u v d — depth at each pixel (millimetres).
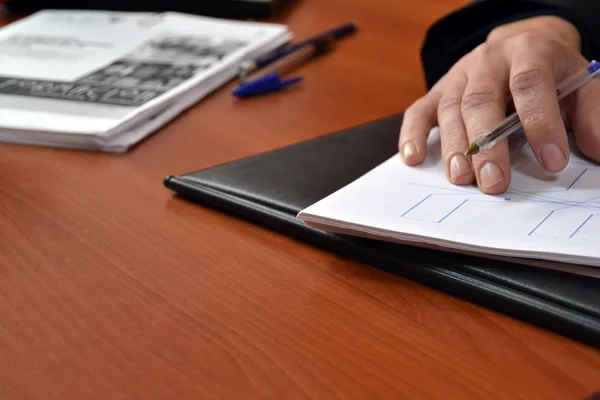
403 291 402
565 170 483
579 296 360
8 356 357
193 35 904
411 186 470
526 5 701
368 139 574
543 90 495
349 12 1060
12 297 408
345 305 390
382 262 420
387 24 998
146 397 324
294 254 447
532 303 362
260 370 339
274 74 769
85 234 479
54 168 591
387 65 834
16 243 469
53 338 370
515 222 415
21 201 531
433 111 549
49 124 631
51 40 888
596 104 505
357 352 350
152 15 998
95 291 411
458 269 395
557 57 541
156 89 725
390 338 360
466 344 352
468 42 711
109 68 788
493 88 522
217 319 381
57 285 419
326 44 894
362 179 482
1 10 1092
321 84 780
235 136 644
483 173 457
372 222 420
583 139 501
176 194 537
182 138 647
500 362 338
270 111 705
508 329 363
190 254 450
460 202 445
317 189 494
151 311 391
